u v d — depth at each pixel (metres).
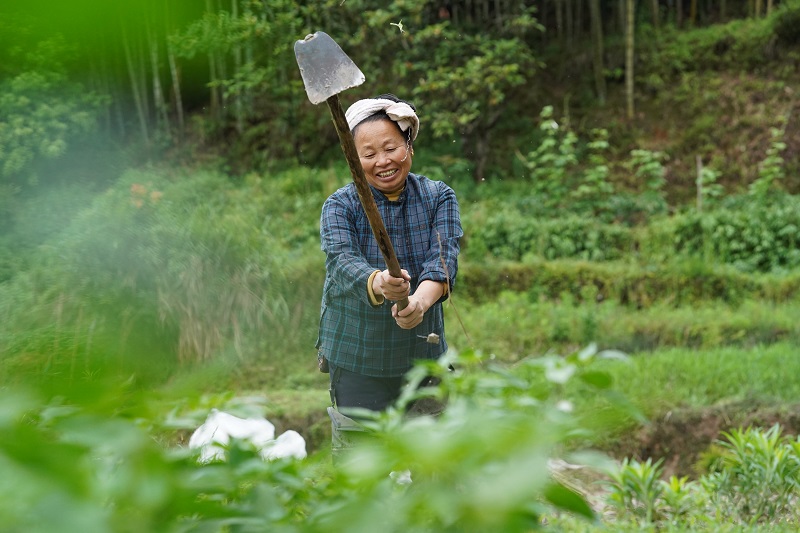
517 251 15.28
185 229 8.06
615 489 3.81
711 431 6.34
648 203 17.50
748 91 20.62
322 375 7.57
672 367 7.48
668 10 23.61
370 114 3.02
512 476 0.52
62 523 0.48
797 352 8.07
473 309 11.00
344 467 0.67
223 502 0.83
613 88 21.41
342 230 3.02
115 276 6.99
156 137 14.93
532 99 21.33
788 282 12.83
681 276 12.77
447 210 3.12
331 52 1.77
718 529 3.39
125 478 0.57
